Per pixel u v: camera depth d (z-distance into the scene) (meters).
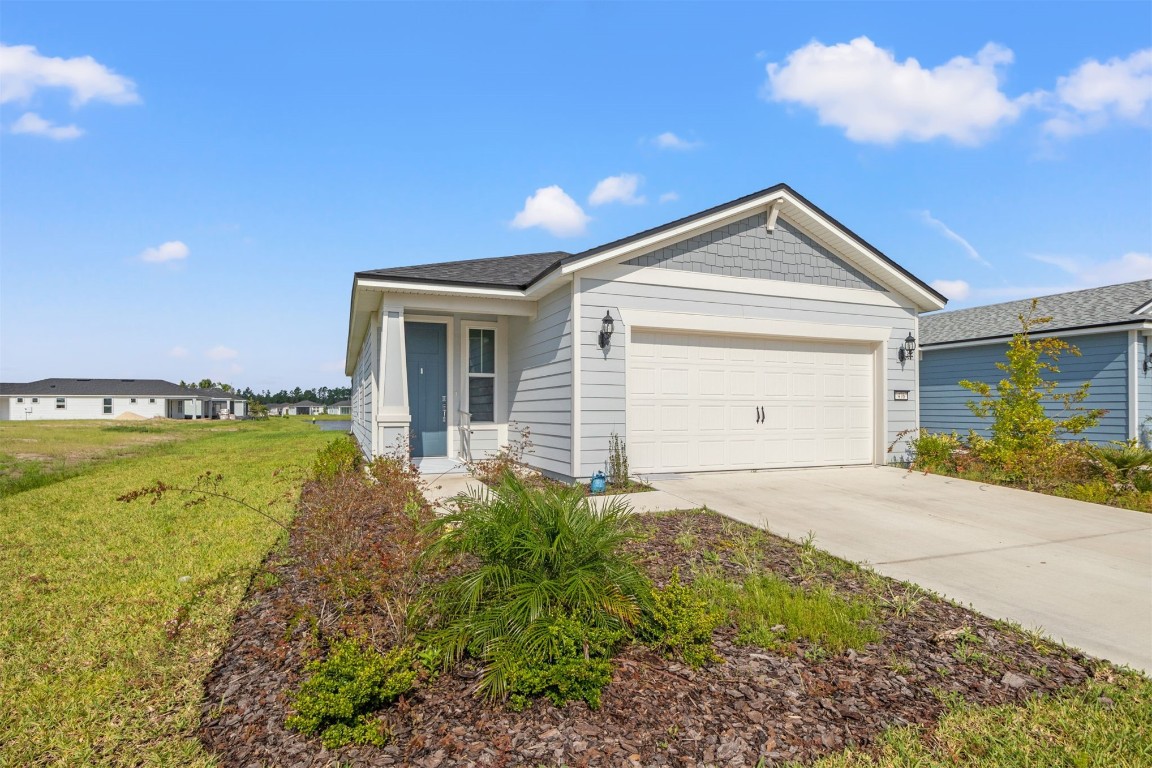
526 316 10.54
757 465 10.02
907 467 10.70
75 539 6.21
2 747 2.60
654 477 9.17
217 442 22.98
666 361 9.39
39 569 5.17
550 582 3.20
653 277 9.10
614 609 3.18
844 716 2.80
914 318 11.23
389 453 9.27
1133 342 12.65
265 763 2.46
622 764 2.42
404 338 10.34
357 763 2.43
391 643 3.34
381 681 2.66
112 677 3.21
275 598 4.35
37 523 7.02
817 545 5.62
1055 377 14.09
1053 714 2.85
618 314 8.86
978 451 10.26
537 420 10.03
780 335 10.02
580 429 8.57
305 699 2.54
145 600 4.37
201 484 9.55
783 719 2.76
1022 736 2.65
